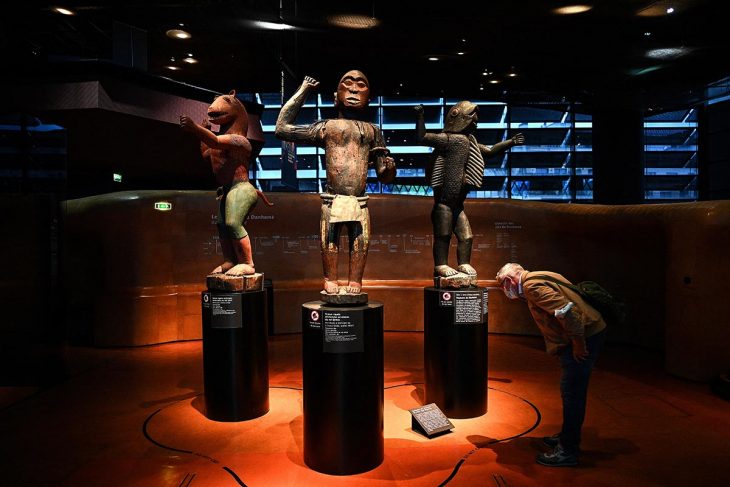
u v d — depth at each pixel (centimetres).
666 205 539
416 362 563
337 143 329
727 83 937
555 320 293
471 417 385
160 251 664
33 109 583
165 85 654
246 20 659
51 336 491
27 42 729
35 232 490
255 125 794
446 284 399
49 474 293
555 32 712
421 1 610
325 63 869
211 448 331
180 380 496
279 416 395
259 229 717
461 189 412
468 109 409
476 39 741
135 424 376
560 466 298
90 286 654
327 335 289
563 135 1337
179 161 803
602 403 418
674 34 716
